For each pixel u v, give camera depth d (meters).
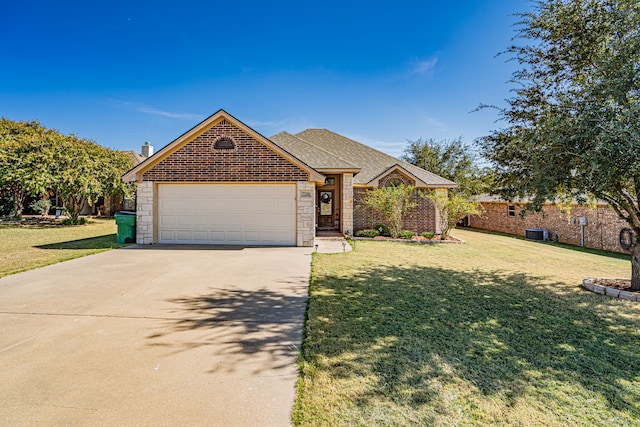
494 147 7.69
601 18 6.34
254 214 11.73
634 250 6.38
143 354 3.59
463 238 16.55
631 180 6.05
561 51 7.00
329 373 3.22
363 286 6.56
